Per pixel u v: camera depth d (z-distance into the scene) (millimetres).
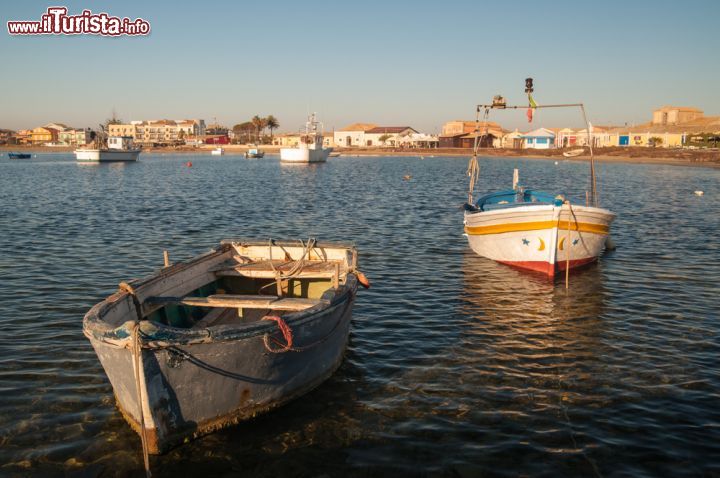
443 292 15141
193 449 7449
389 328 12312
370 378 9766
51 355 10398
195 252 20188
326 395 9094
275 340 7871
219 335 7176
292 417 8352
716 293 14930
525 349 11125
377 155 149000
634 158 100188
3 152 170500
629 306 13875
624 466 7242
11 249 20016
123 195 41531
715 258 19328
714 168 79250
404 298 14594
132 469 7082
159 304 9055
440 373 9992
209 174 70062
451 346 11273
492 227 17969
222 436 7754
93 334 7039
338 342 9844
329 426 8133
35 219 27875
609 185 51875
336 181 57656
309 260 12258
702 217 29562
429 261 18891
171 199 38781
